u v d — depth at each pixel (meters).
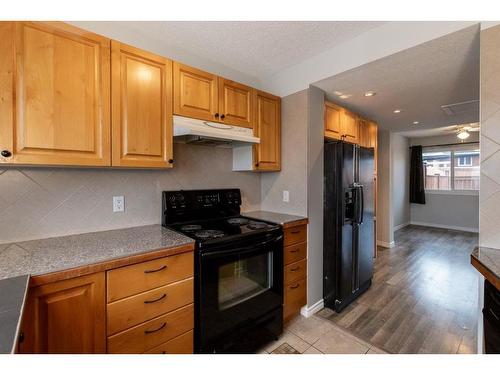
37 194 1.52
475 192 5.80
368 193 2.86
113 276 1.22
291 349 1.86
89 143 1.39
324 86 2.32
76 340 1.13
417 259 3.90
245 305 1.75
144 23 1.73
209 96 1.92
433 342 1.92
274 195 2.62
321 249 2.48
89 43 1.38
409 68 1.95
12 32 1.18
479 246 1.36
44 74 1.25
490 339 1.12
